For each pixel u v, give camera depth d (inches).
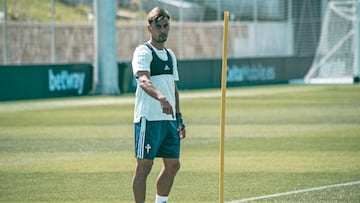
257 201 1045.8
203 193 1112.2
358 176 1245.1
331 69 4485.7
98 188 1160.8
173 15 4680.1
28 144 1685.5
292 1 4608.8
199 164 1380.4
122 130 1936.5
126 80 3474.4
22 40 4195.4
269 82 4269.2
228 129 1940.2
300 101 2856.8
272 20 4584.2
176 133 906.1
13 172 1315.2
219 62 3971.5
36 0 4712.1
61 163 1409.9
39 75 3139.8
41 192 1132.5
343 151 1530.5
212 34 4660.4
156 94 845.8
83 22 4690.0
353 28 4416.8
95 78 3348.9
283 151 1537.9
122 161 1428.4
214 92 3496.6
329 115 2288.4
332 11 4456.2
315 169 1315.2
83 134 1859.0
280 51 4576.8
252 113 2380.7
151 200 1075.3
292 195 1086.4
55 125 2073.1
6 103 2908.5
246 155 1488.7
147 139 883.4
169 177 918.4
